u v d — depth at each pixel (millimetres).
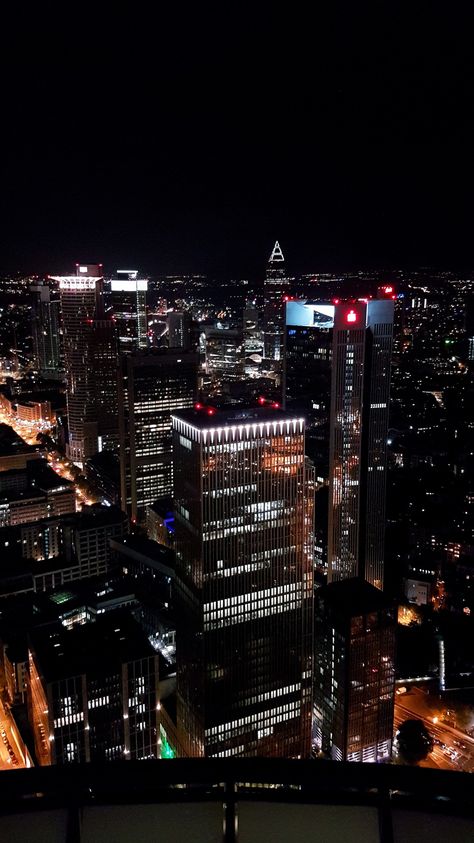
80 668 160625
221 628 158750
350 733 168625
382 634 169125
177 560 168875
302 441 158375
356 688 167625
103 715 162500
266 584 162250
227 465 150500
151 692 169625
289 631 169125
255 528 157500
